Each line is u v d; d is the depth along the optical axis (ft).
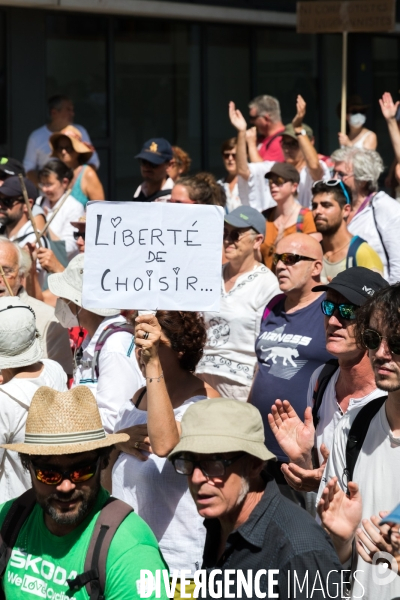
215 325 30.96
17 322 22.22
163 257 20.12
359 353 20.74
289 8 69.77
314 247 27.66
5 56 59.26
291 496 27.30
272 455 15.98
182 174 52.75
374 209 37.93
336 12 54.19
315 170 43.62
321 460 21.17
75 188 47.88
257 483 16.35
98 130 64.75
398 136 48.03
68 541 16.65
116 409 23.35
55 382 22.89
